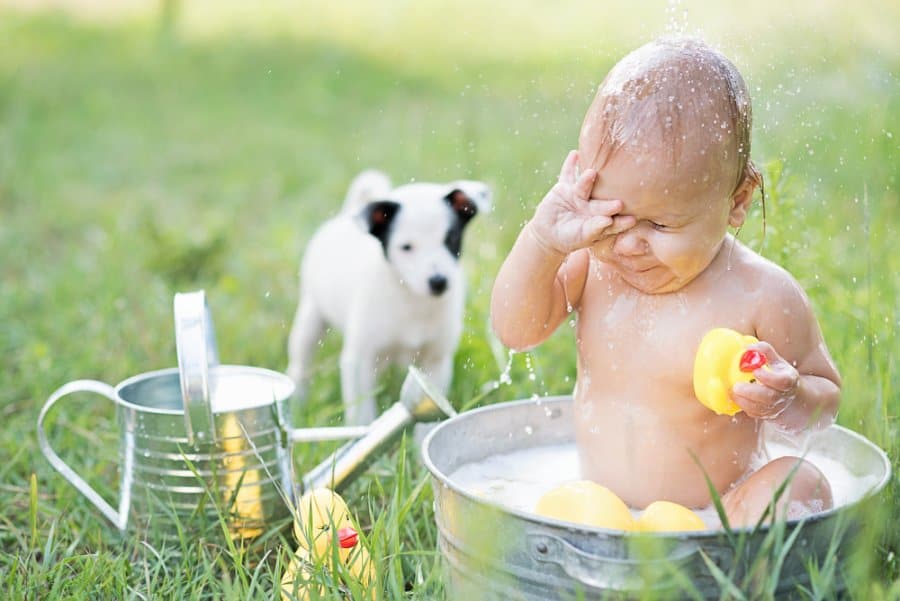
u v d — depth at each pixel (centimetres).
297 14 1262
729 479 205
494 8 1120
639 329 202
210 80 1002
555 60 787
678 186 182
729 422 202
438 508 197
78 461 290
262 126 830
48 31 1214
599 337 207
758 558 167
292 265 476
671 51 190
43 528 257
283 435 240
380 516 206
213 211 596
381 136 707
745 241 268
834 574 179
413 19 1167
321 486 242
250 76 1003
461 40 1029
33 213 605
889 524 203
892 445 235
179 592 209
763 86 277
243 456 233
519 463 233
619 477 208
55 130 823
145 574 220
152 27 1247
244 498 234
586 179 188
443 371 347
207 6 1352
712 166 183
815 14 502
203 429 228
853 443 216
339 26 1188
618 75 190
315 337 372
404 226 330
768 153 318
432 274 326
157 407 263
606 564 167
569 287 212
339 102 884
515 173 462
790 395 186
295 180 668
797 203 324
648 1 955
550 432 243
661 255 188
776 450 232
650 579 165
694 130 182
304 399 362
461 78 873
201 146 784
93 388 248
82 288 449
